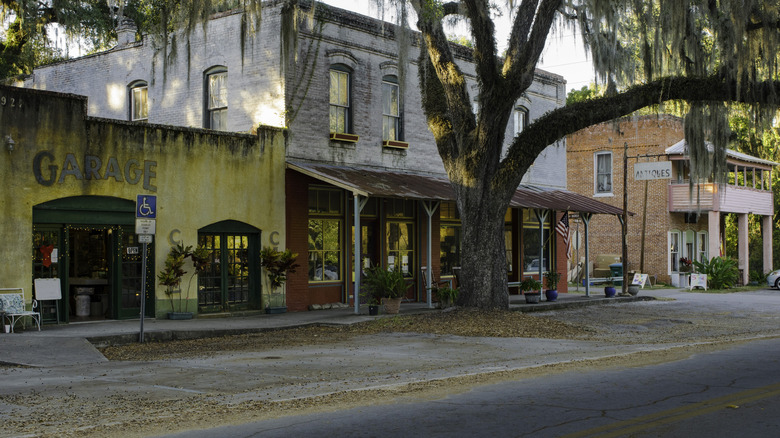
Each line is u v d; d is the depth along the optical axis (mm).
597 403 8461
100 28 27719
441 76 19203
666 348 14000
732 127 42719
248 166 19734
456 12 19156
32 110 15969
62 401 8961
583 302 25016
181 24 20484
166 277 17875
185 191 18469
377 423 7527
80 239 18000
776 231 49469
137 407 8570
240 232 19641
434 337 15859
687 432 7043
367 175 21297
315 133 21328
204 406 8570
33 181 15961
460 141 19141
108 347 14594
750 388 9391
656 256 38844
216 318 18703
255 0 18734
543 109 29969
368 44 22969
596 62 19969
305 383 10266
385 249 23312
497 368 11461
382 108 23562
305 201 21078
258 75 20984
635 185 39625
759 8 18047
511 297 26641
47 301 16500
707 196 37312
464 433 7082
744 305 26000
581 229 41531
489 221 19219
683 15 18016
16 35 29703
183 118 22625
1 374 11141
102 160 17031
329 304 21578
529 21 18141
